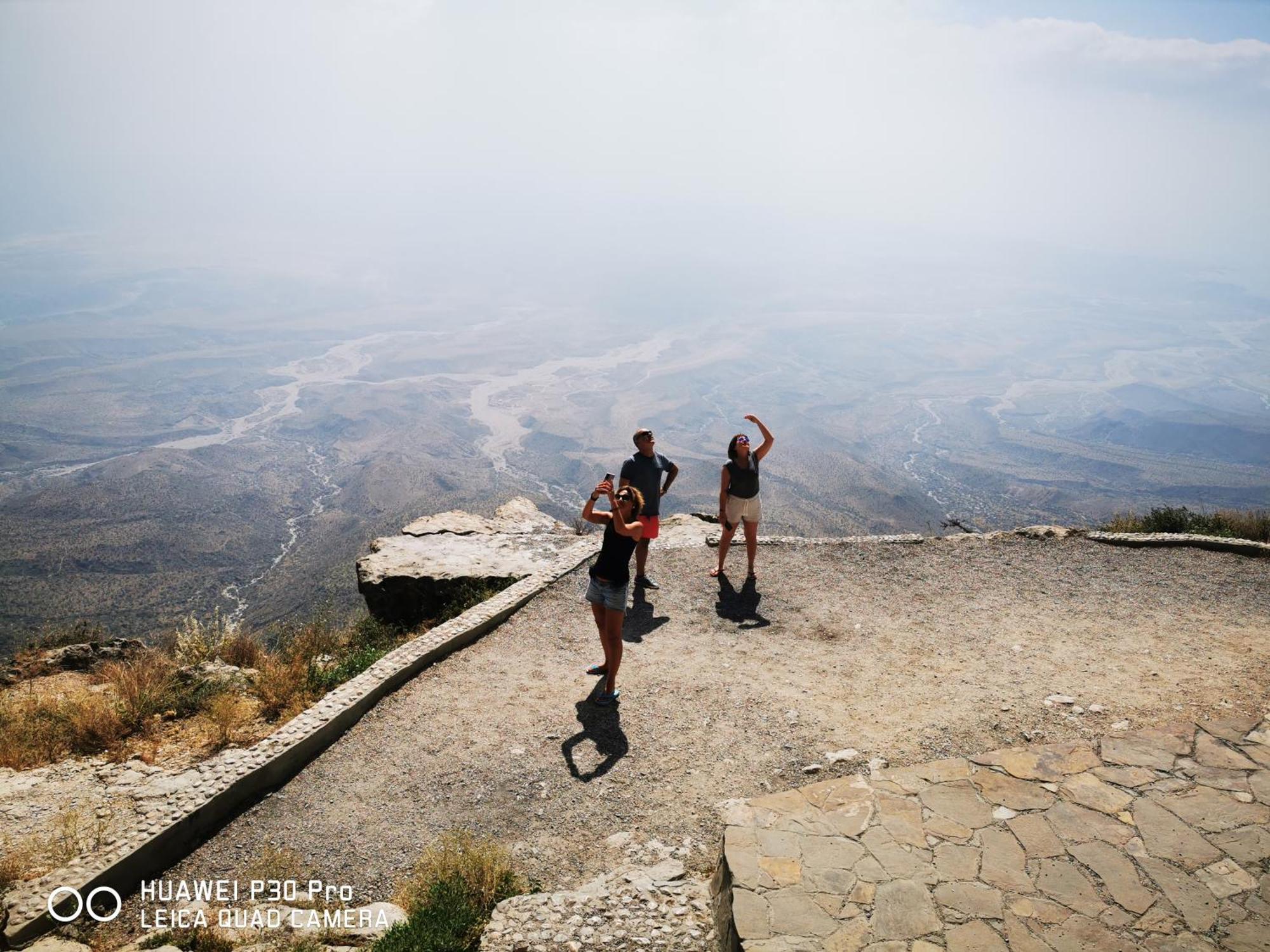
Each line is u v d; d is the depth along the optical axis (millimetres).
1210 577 9227
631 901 4586
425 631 9781
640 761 6262
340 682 8070
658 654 8117
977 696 6633
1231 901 3988
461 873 5004
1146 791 4980
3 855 5336
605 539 6977
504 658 8258
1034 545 10695
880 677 7250
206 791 5906
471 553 11234
